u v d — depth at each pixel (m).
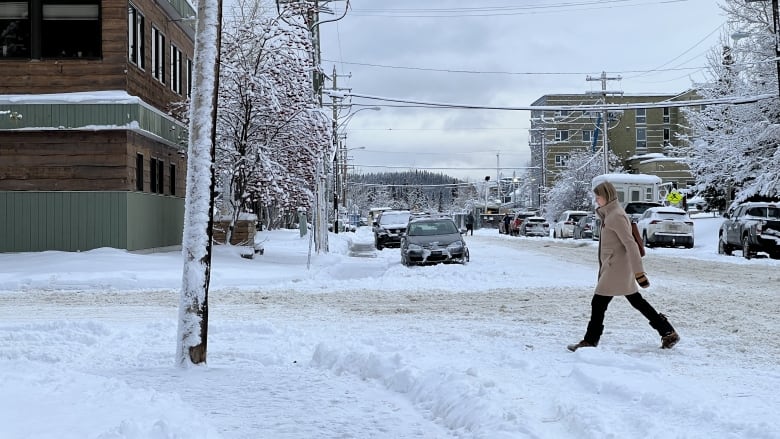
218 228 31.47
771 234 29.78
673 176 96.94
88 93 24.64
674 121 118.19
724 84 42.56
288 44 29.44
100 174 24.61
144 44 27.38
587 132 118.00
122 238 24.70
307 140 30.44
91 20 24.86
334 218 68.12
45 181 24.56
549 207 85.50
